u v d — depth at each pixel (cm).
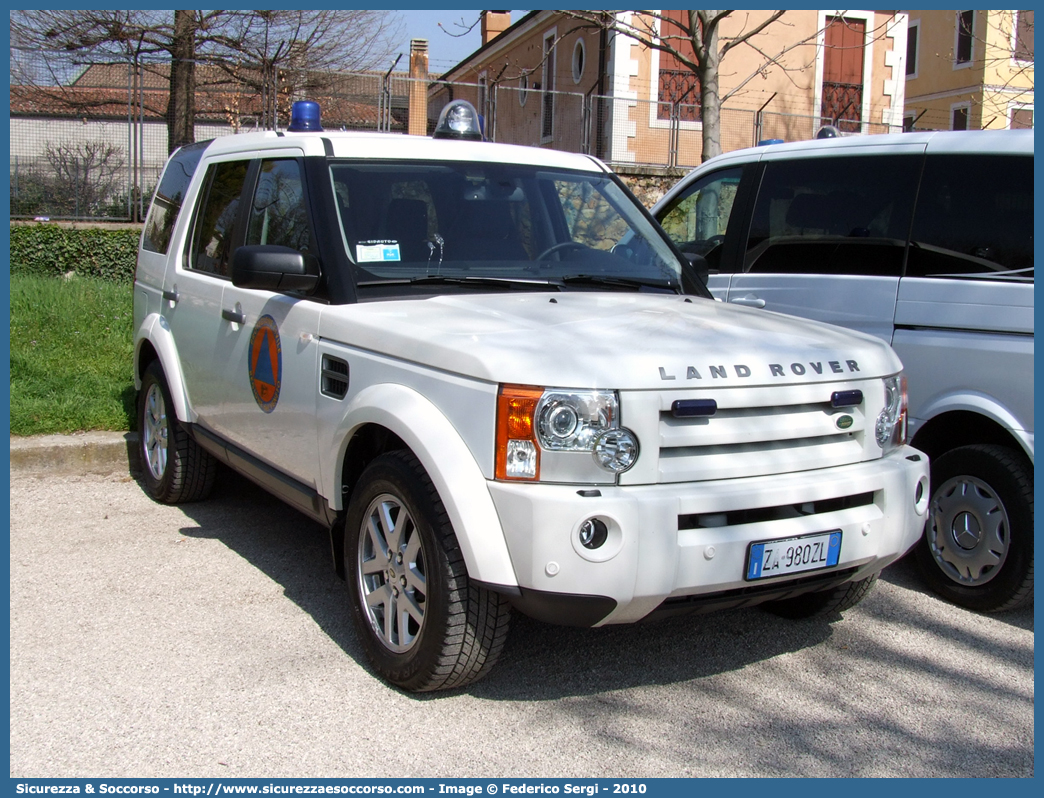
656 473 316
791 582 339
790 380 340
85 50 2155
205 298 509
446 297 400
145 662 379
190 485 567
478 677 347
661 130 2050
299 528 546
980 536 455
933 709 364
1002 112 1886
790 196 557
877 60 2328
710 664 396
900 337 484
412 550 347
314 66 2258
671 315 385
